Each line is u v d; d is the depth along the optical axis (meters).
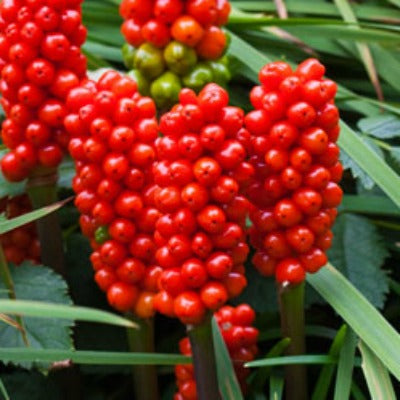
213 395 0.38
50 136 0.41
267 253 0.40
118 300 0.39
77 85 0.40
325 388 0.41
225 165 0.36
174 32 0.41
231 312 0.41
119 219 0.38
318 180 0.38
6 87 0.40
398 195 0.42
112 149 0.38
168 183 0.36
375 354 0.40
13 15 0.40
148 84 0.43
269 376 0.43
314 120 0.37
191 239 0.37
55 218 0.43
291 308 0.40
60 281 0.42
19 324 0.41
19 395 0.44
